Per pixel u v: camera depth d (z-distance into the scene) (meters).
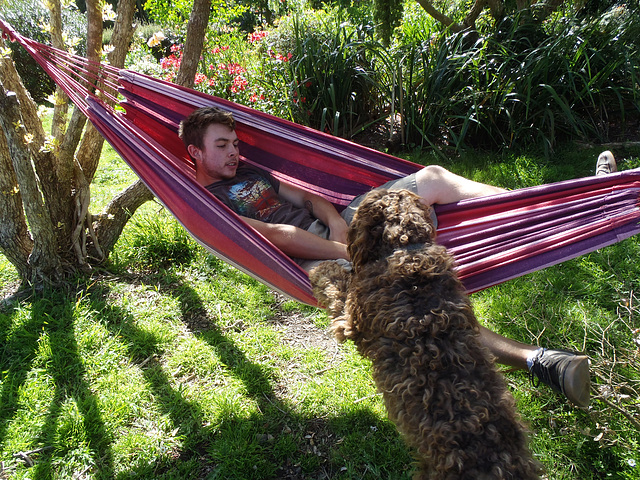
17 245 4.10
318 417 3.10
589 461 2.71
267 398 3.24
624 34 6.81
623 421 2.80
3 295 4.21
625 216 2.48
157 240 4.63
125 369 3.43
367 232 2.01
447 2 9.44
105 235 4.48
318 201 3.44
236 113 3.43
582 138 6.45
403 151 6.76
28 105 3.94
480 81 6.66
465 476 1.55
